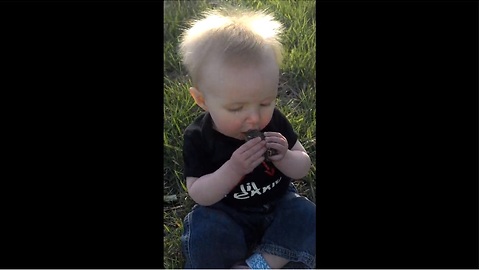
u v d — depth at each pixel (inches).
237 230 64.3
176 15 82.4
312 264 64.7
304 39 79.8
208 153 63.6
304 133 75.0
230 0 79.8
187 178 63.7
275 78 60.8
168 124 75.6
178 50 76.2
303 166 64.7
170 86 79.0
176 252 67.9
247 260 64.4
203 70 60.6
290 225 65.2
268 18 64.8
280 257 64.6
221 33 60.6
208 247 63.4
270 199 65.9
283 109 75.9
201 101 63.0
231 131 62.1
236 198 65.1
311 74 78.1
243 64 59.3
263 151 61.3
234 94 59.7
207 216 64.8
